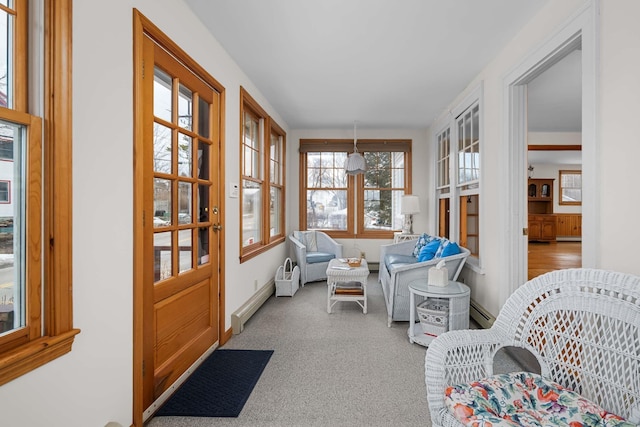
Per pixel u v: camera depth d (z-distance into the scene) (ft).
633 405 3.53
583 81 5.98
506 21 7.89
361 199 19.49
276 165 16.99
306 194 19.69
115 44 4.99
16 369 3.42
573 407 3.63
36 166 3.79
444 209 16.46
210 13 7.54
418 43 8.96
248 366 7.80
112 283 4.94
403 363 8.02
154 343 6.09
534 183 33.04
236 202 10.16
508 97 8.99
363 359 8.23
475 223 12.18
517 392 3.92
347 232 19.48
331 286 12.01
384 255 15.39
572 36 6.33
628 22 5.01
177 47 6.71
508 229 9.07
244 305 10.85
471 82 11.84
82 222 4.36
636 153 4.90
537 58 7.48
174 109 6.86
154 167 6.23
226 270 9.38
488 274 10.36
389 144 19.15
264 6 7.26
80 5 4.30
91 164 4.52
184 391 6.73
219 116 9.05
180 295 7.03
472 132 11.96
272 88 12.53
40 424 3.75
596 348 4.09
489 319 10.04
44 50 3.91
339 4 7.20
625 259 5.12
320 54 9.64
